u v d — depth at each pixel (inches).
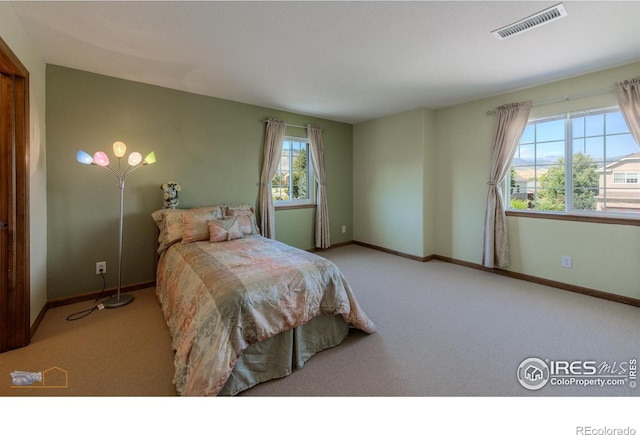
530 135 139.9
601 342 85.0
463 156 162.9
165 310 99.4
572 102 124.1
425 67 114.2
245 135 162.7
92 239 119.5
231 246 110.8
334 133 207.6
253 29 86.2
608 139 117.6
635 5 75.0
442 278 144.6
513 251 145.1
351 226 222.5
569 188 128.1
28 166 85.3
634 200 112.3
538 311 106.5
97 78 118.3
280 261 89.2
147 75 120.7
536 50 100.1
